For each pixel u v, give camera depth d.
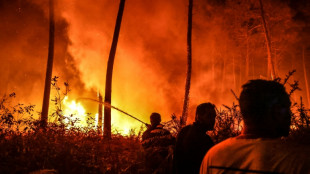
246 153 1.44
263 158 1.37
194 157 2.73
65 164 4.93
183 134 2.93
